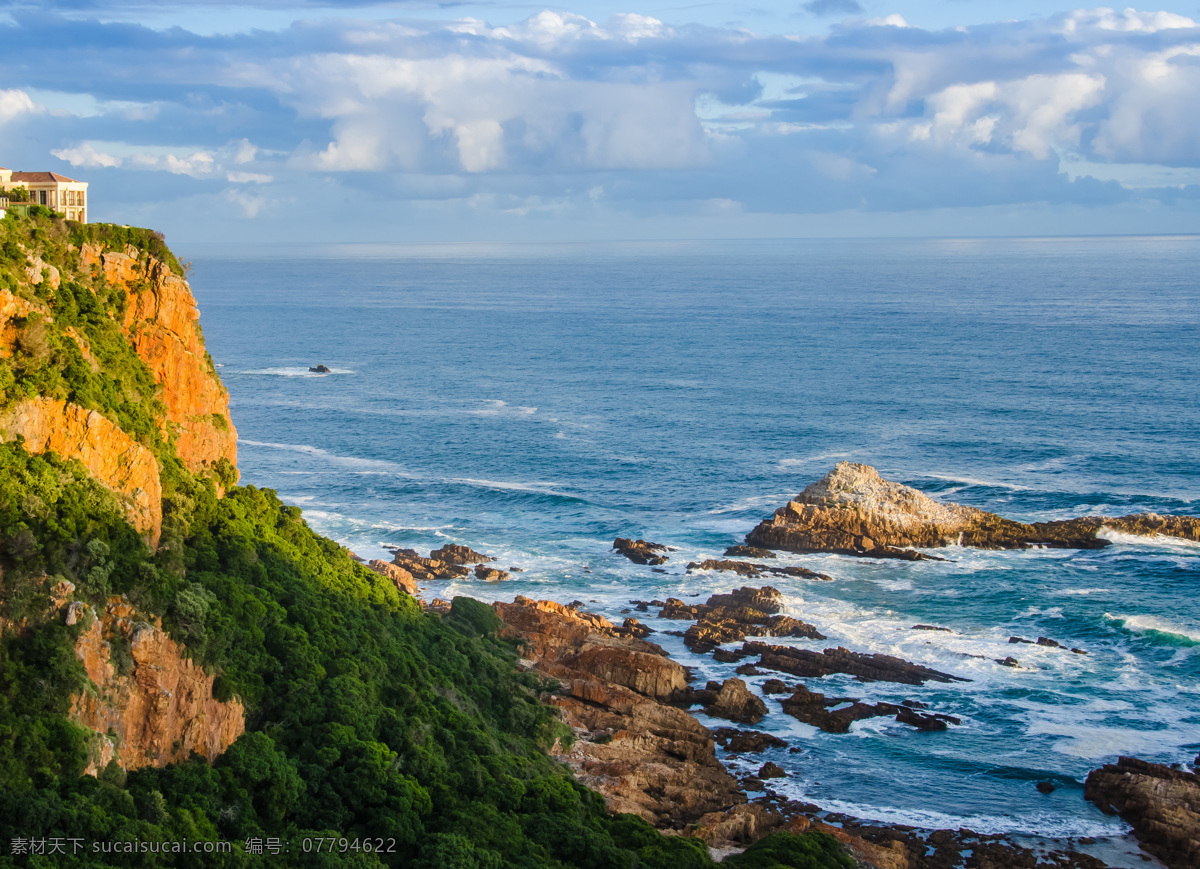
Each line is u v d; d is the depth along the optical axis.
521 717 72.81
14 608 41.81
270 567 67.62
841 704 82.38
